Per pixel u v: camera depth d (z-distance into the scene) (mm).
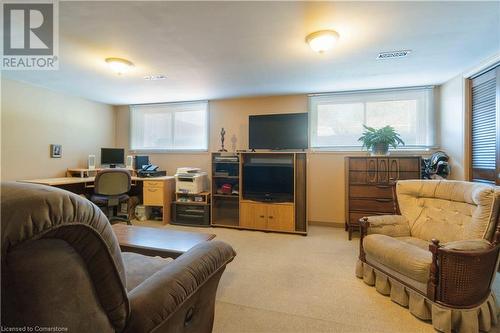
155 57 2672
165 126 4898
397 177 3314
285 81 3482
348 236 3449
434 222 2186
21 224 530
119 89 3926
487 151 2773
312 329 1577
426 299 1645
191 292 1019
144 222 4242
